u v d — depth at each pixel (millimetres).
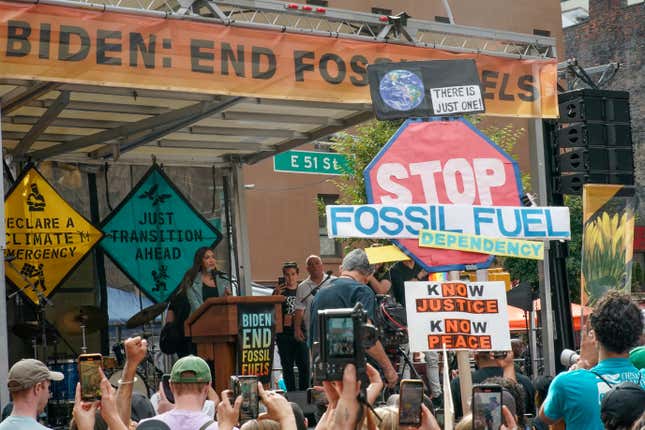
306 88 10820
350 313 3447
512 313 19547
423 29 11586
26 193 14086
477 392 4367
